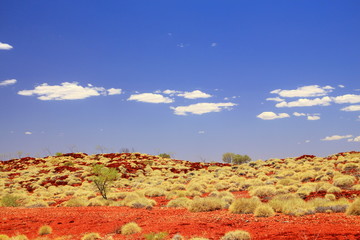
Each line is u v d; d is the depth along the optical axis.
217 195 24.17
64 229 15.25
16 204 27.94
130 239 11.71
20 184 46.25
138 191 30.75
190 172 54.91
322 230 10.08
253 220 13.65
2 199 28.28
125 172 55.44
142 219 16.61
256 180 32.19
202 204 18.70
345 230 9.82
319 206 15.32
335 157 52.69
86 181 45.94
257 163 60.28
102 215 18.70
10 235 14.40
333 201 16.88
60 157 75.88
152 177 49.06
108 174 28.17
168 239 11.09
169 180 43.91
